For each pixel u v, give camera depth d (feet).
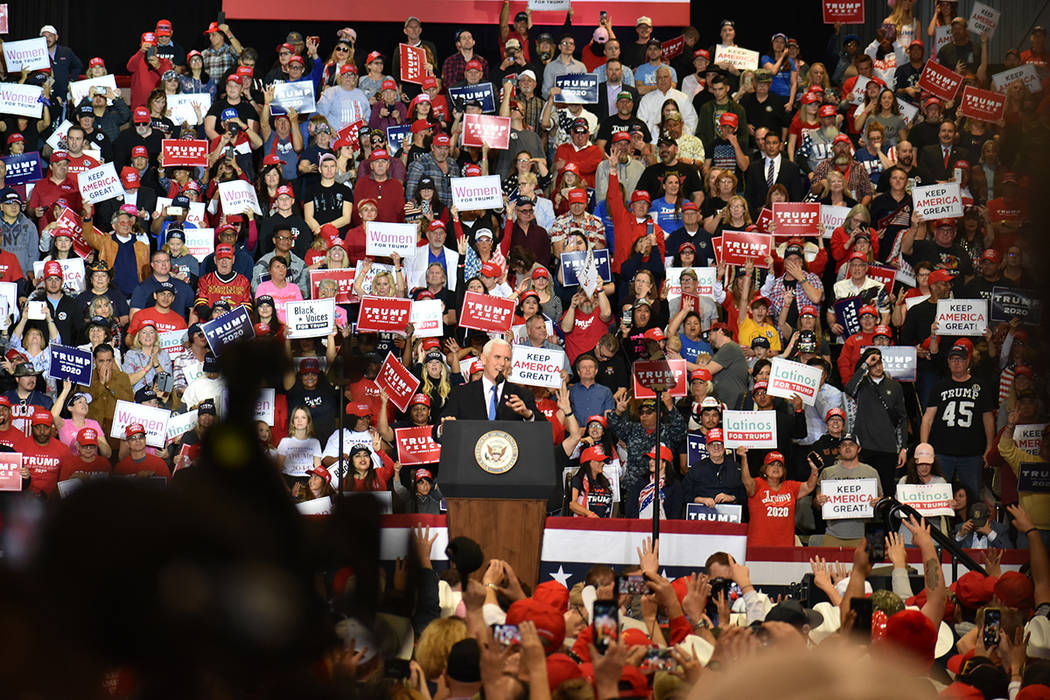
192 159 72.08
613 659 11.90
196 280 65.57
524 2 94.12
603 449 50.90
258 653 2.42
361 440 48.70
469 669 15.51
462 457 33.42
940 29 83.82
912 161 73.72
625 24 93.50
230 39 85.97
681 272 61.72
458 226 66.80
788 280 63.98
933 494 49.26
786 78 84.69
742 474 49.83
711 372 57.06
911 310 61.26
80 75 87.40
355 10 94.12
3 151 80.79
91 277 63.41
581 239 64.64
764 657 2.23
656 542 33.06
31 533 2.36
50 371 54.90
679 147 75.82
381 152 69.77
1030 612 28.86
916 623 18.07
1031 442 28.22
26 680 2.26
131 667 2.31
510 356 53.98
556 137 77.71
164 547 2.37
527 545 33.35
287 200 67.87
